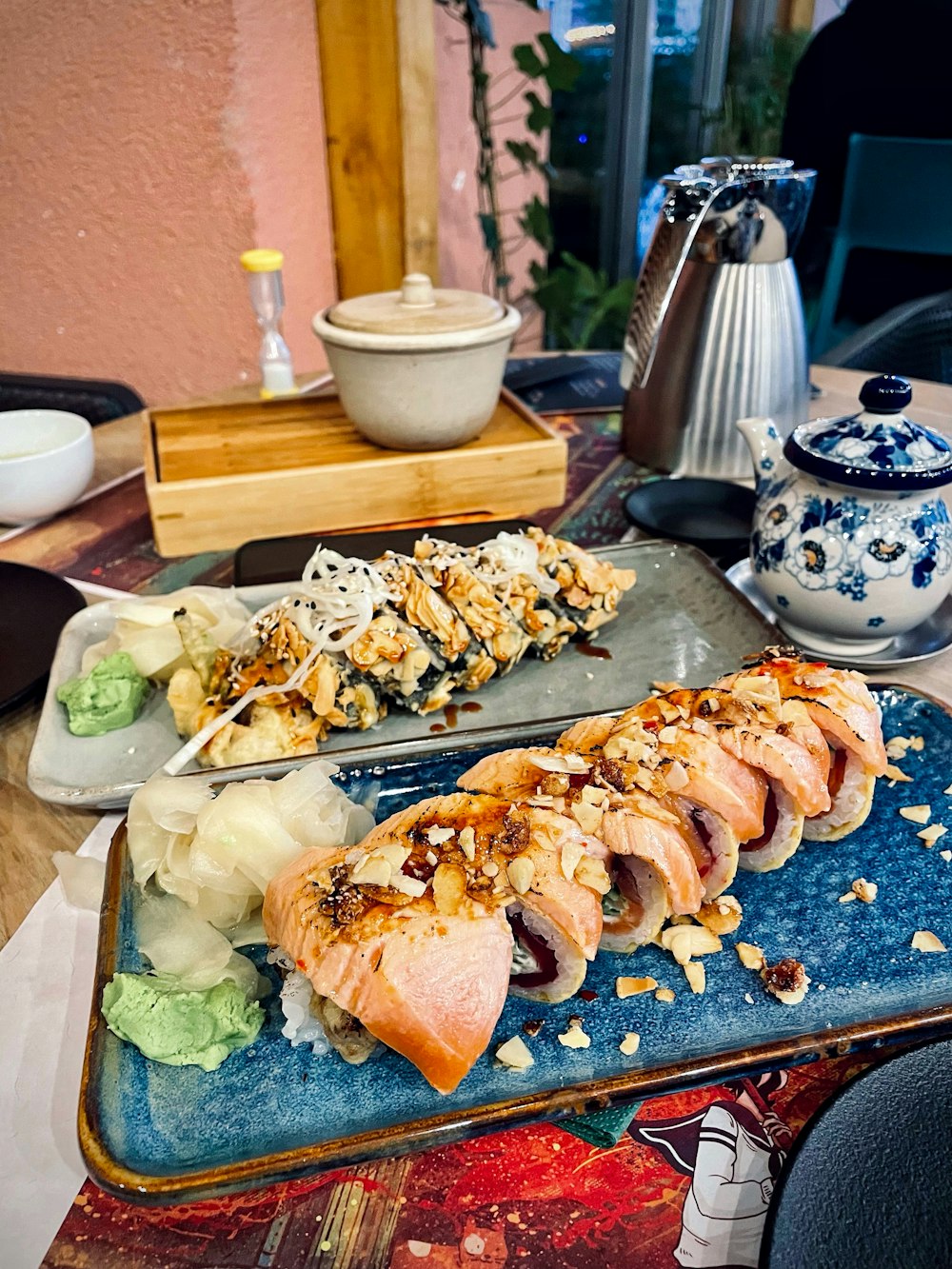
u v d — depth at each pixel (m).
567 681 0.46
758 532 0.44
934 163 1.06
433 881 0.30
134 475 0.66
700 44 1.22
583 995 0.31
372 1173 0.27
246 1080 0.28
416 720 0.43
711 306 0.57
